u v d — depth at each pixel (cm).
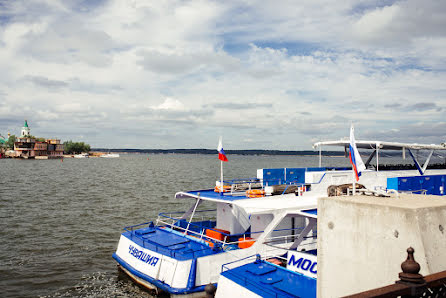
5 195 4572
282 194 1673
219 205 1803
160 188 5609
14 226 2806
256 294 1060
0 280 1717
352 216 562
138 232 1711
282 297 1016
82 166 13562
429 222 486
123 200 4222
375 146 1942
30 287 1644
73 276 1775
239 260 1293
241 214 1733
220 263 1398
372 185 1827
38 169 11050
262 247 1472
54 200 4181
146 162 19312
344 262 575
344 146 2120
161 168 12269
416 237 471
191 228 1923
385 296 351
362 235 546
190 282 1318
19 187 5572
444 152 2067
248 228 1761
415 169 2108
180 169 11675
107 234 2603
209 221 2050
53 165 14325
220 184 1853
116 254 1698
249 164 17550
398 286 366
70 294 1569
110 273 1816
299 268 1251
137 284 1653
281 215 1370
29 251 2172
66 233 2611
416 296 369
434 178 1761
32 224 2884
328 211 605
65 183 6303
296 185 1723
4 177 7581
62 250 2205
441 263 486
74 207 3706
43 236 2527
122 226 2864
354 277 557
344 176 1809
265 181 1873
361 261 547
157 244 1526
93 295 1555
